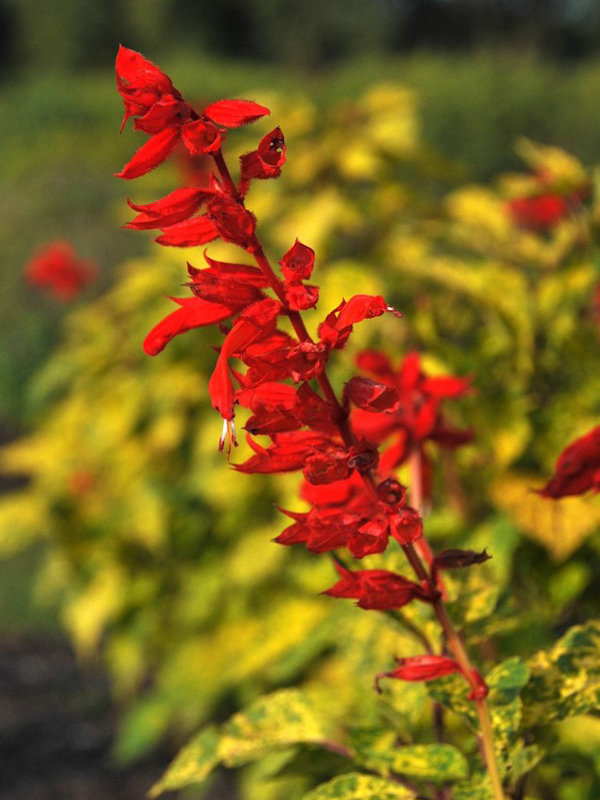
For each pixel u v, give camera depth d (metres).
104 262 15.92
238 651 3.81
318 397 1.26
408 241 3.52
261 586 3.96
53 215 17.89
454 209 3.33
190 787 4.18
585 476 1.54
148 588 4.57
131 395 4.76
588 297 2.79
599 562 2.66
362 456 1.24
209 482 4.07
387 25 49.38
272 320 1.21
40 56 46.31
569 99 18.92
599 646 1.63
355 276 3.00
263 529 3.91
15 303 14.52
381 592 1.34
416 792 1.59
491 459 2.68
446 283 2.85
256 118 1.19
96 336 5.16
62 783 5.03
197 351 4.45
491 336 2.76
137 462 4.76
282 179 3.72
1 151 26.25
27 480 9.86
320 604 2.94
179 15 46.88
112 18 46.44
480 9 47.28
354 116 3.79
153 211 1.21
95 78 30.20
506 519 2.52
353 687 2.36
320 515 1.28
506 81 19.05
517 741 1.57
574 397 2.66
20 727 5.61
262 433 1.25
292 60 49.06
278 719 1.86
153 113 1.18
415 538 1.26
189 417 4.62
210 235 1.23
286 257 1.22
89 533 4.58
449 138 18.95
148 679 5.89
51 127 27.33
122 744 4.25
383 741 1.73
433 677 1.39
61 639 6.77
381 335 3.15
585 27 45.56
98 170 21.06
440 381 1.91
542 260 3.10
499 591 1.75
